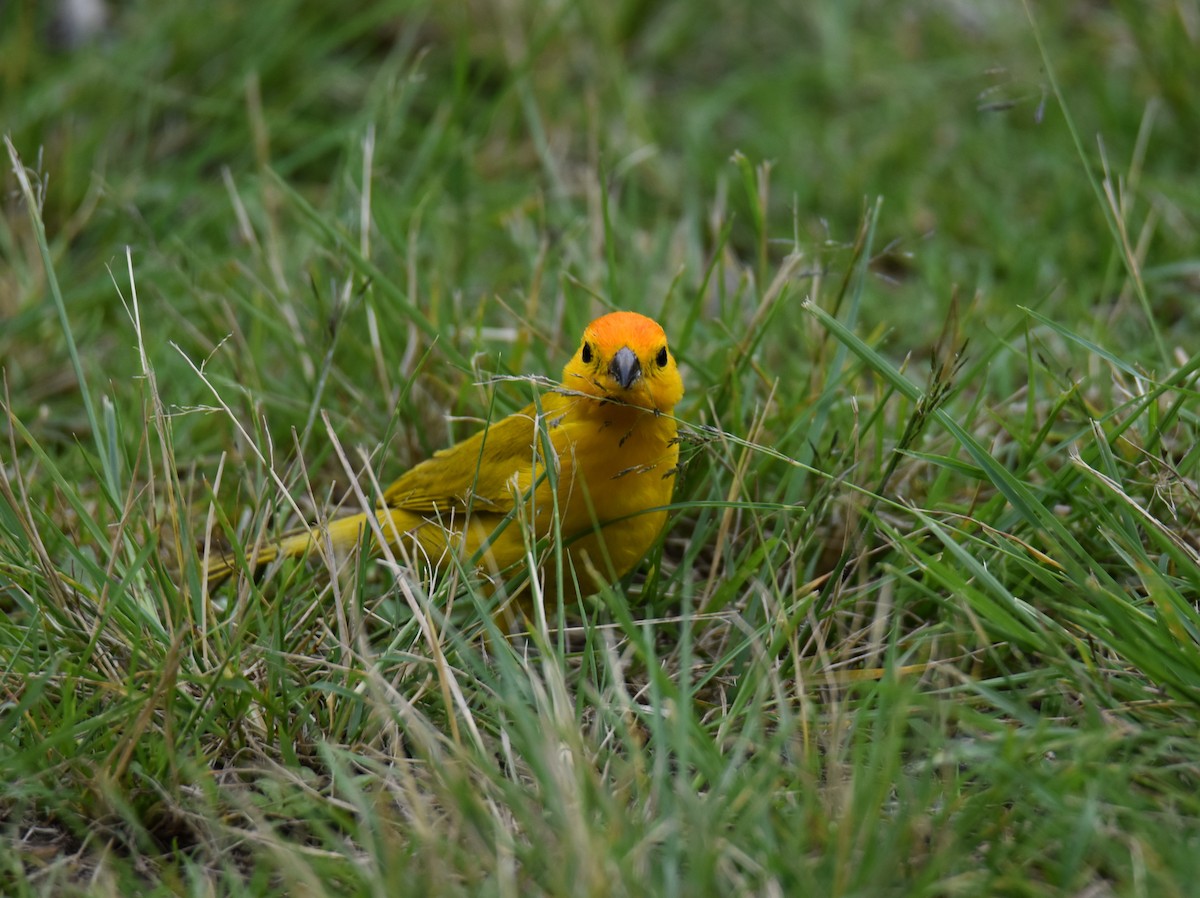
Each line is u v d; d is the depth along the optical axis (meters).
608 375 8.65
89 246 14.07
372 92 15.48
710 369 11.05
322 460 10.16
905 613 8.66
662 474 9.09
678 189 15.20
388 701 7.39
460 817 6.45
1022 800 6.60
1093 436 9.32
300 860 6.19
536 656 9.08
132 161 15.01
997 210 14.34
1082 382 10.58
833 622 8.73
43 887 6.65
